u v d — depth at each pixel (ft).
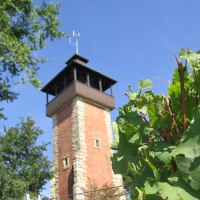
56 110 96.22
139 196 3.59
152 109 4.33
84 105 90.79
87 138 85.92
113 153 4.61
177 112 4.24
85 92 91.81
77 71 98.94
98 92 95.91
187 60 3.98
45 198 66.23
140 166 4.33
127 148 4.49
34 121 76.23
